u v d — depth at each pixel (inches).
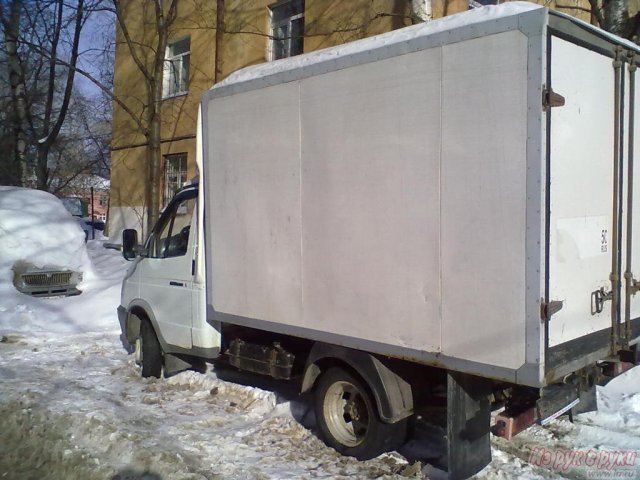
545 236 142.5
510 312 146.3
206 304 240.8
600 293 163.5
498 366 148.4
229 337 245.9
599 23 332.5
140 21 741.9
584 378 181.8
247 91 214.8
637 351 192.5
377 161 173.5
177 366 281.3
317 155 190.5
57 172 1141.7
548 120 142.5
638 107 185.0
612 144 170.2
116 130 790.5
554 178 146.6
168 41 696.4
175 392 266.2
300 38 560.7
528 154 142.6
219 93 226.8
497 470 180.4
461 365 155.5
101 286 451.2
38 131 978.1
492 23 147.6
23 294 420.2
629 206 177.8
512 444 201.8
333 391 199.3
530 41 141.6
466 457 161.8
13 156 922.7
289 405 239.0
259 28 587.8
